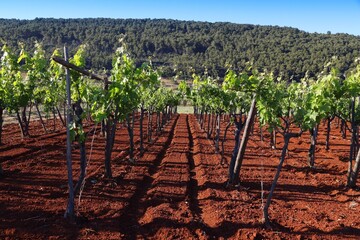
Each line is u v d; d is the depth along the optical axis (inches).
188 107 2377.0
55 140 712.4
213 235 288.0
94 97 333.4
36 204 332.8
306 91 511.2
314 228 303.6
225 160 584.4
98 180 423.5
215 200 374.9
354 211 354.6
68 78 281.4
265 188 430.6
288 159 612.1
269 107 325.4
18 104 621.6
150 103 722.8
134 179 442.0
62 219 295.0
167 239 275.7
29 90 613.0
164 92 1019.3
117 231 284.0
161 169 504.7
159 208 339.0
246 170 520.1
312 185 449.7
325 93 379.6
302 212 347.3
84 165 314.0
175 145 729.0
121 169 486.9
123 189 398.3
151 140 779.4
